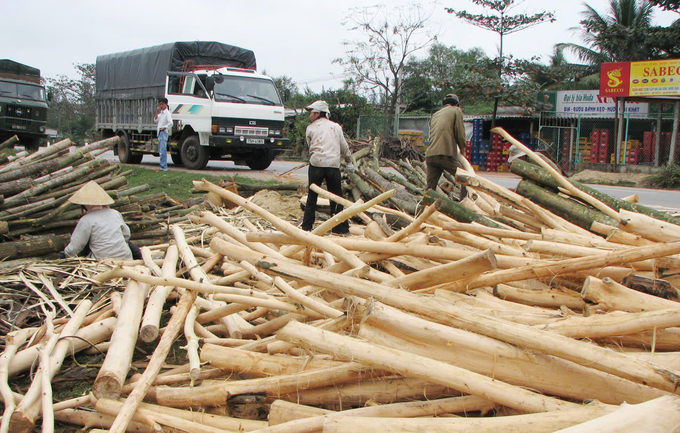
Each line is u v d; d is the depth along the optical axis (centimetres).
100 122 2112
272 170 1739
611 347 270
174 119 1609
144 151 1838
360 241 373
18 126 2264
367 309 246
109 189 704
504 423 199
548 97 2528
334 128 738
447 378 222
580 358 219
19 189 608
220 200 883
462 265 287
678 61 1986
